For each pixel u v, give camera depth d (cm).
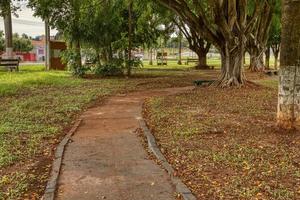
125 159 675
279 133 807
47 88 1681
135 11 2495
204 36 1697
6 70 2733
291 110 802
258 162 632
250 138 783
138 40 2639
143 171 612
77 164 647
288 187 529
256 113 1055
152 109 1141
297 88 795
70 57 2312
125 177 586
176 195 514
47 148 742
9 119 984
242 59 1719
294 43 783
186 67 3866
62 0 1986
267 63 3647
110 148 746
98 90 1611
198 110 1105
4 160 648
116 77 2312
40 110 1124
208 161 644
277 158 651
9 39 2911
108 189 539
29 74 2355
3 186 546
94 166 637
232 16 1634
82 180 574
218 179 565
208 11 1936
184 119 973
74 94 1472
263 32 2927
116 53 2441
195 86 1797
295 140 752
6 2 1509
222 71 1730
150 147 734
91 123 980
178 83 1969
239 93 1499
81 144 775
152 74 2627
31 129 881
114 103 1304
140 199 505
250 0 1900
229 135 812
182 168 619
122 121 998
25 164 646
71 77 2238
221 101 1287
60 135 852
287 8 783
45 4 1909
